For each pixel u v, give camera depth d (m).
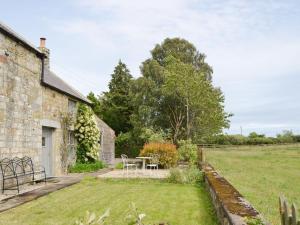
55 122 15.16
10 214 7.68
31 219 7.27
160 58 42.44
